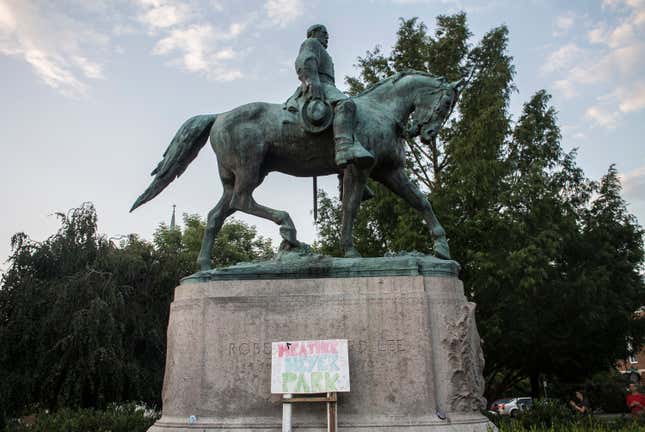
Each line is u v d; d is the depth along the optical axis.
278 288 5.00
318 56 5.83
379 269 5.01
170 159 5.80
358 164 5.23
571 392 20.20
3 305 13.34
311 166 5.75
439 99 5.76
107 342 12.70
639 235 16.50
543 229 13.06
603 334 15.80
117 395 12.70
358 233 14.12
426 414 4.57
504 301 13.02
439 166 15.16
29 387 12.32
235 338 4.90
